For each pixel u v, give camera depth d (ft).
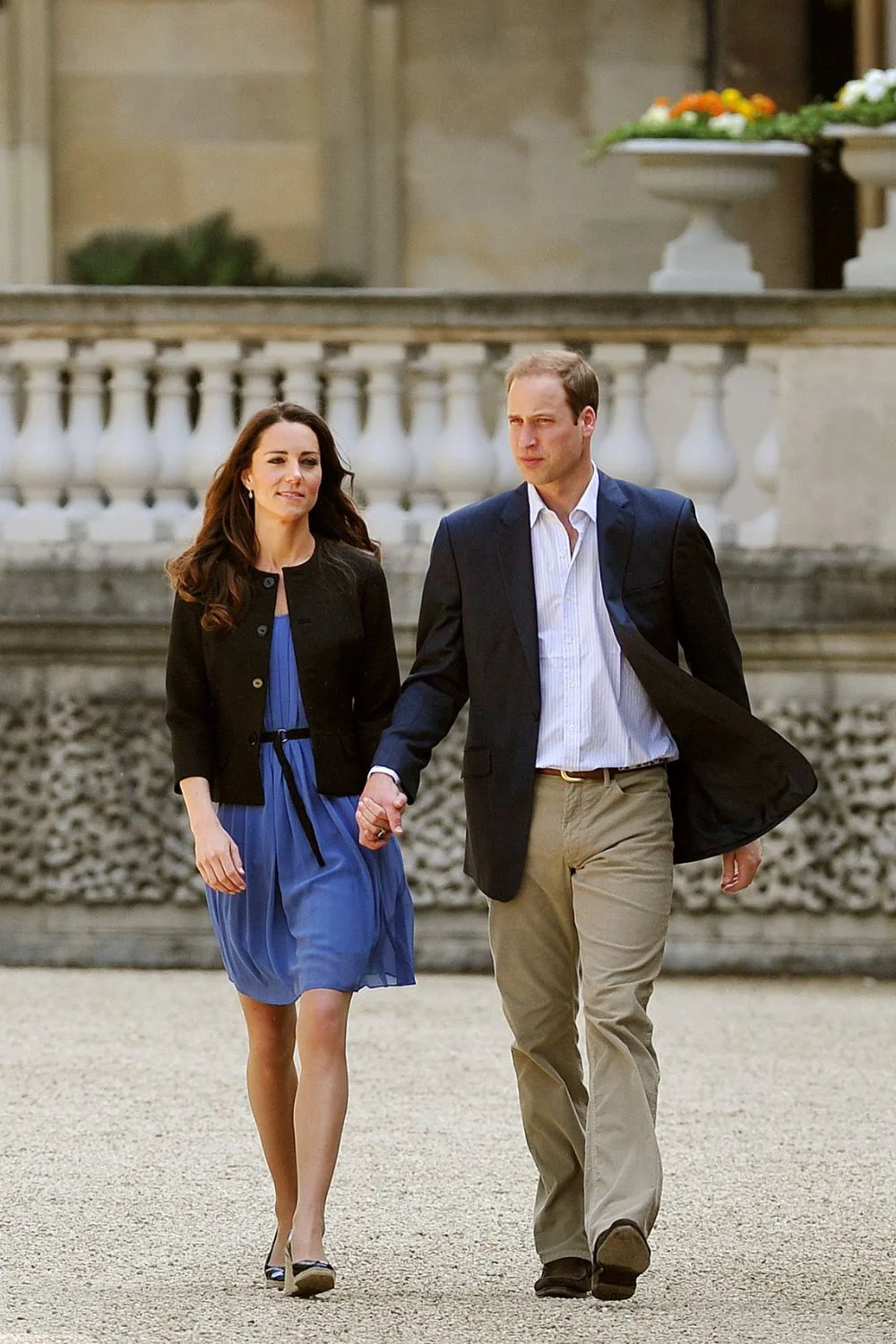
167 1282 60.23
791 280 182.19
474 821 59.82
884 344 112.37
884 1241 64.85
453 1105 82.89
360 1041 95.14
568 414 59.26
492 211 183.52
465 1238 65.05
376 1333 55.26
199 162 183.32
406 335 113.19
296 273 182.29
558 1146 60.34
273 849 62.13
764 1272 61.41
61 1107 82.17
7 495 117.19
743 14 182.80
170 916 116.57
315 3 183.11
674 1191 70.85
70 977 112.57
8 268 181.98
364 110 182.80
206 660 62.54
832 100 183.32
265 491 62.13
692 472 113.70
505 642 59.52
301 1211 58.90
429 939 116.06
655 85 183.11
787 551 113.50
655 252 183.42
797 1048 94.58
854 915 114.93
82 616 115.75
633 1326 55.93
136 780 116.47
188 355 114.52
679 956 115.14
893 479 112.88
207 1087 85.76
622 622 58.70
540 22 183.01
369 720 63.41
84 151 183.21
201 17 182.91
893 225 116.98
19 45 181.57
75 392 116.67
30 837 116.67
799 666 114.42
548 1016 60.29
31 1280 60.23
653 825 59.26
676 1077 88.58
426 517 114.42
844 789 114.62
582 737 59.00
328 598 62.59
